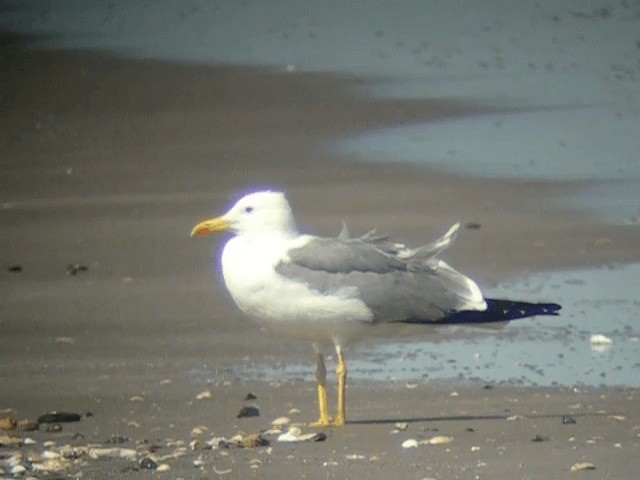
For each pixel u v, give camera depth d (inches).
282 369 544.1
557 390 502.6
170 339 590.6
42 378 537.0
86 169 968.9
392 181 887.1
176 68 1309.1
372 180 893.2
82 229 802.2
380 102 1137.4
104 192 900.0
